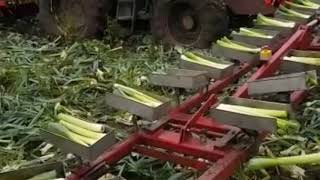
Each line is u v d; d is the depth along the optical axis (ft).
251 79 13.16
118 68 20.65
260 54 14.15
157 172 12.58
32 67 20.40
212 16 22.79
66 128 9.81
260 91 11.71
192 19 23.45
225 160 10.18
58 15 26.81
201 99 13.12
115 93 11.45
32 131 14.94
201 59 13.82
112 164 10.57
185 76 12.10
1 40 25.12
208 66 13.26
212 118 11.12
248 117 10.28
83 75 20.17
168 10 23.95
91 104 17.74
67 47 24.39
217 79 13.20
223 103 11.23
